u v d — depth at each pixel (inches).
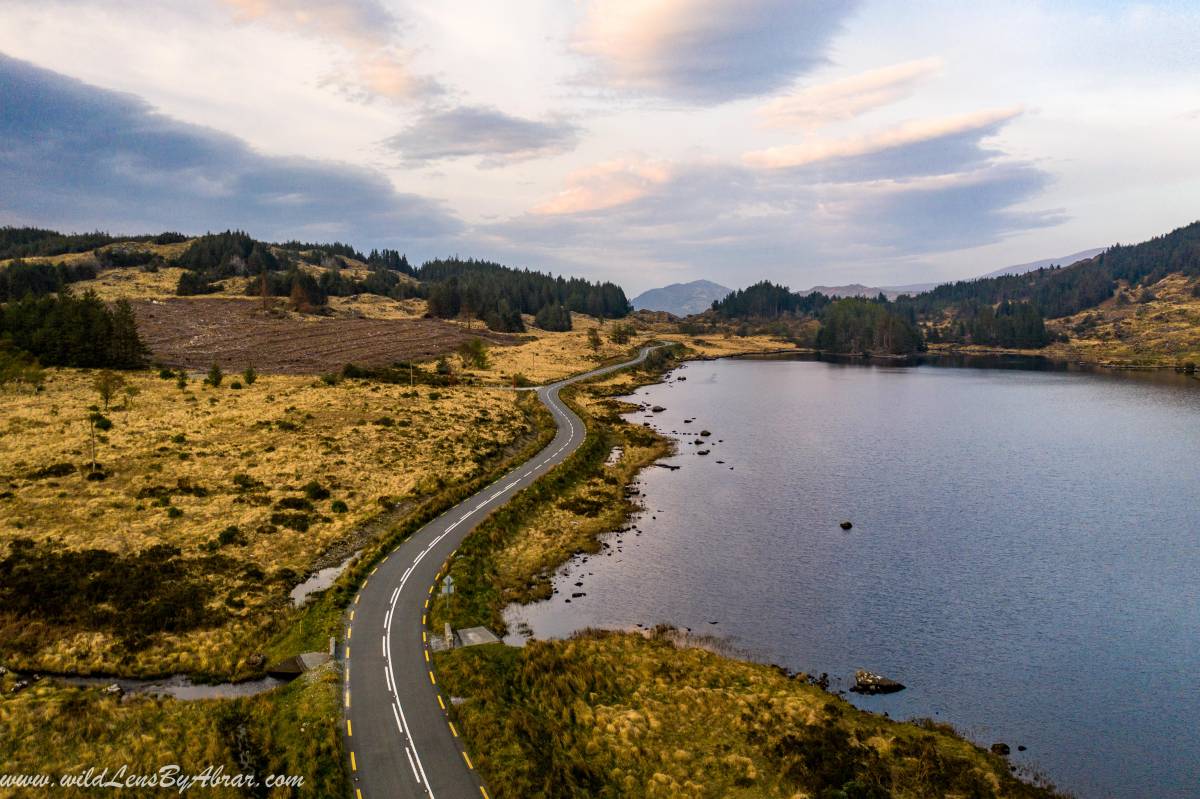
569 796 1153.4
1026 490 3280.0
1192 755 1374.3
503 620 1908.2
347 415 4040.4
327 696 1412.4
